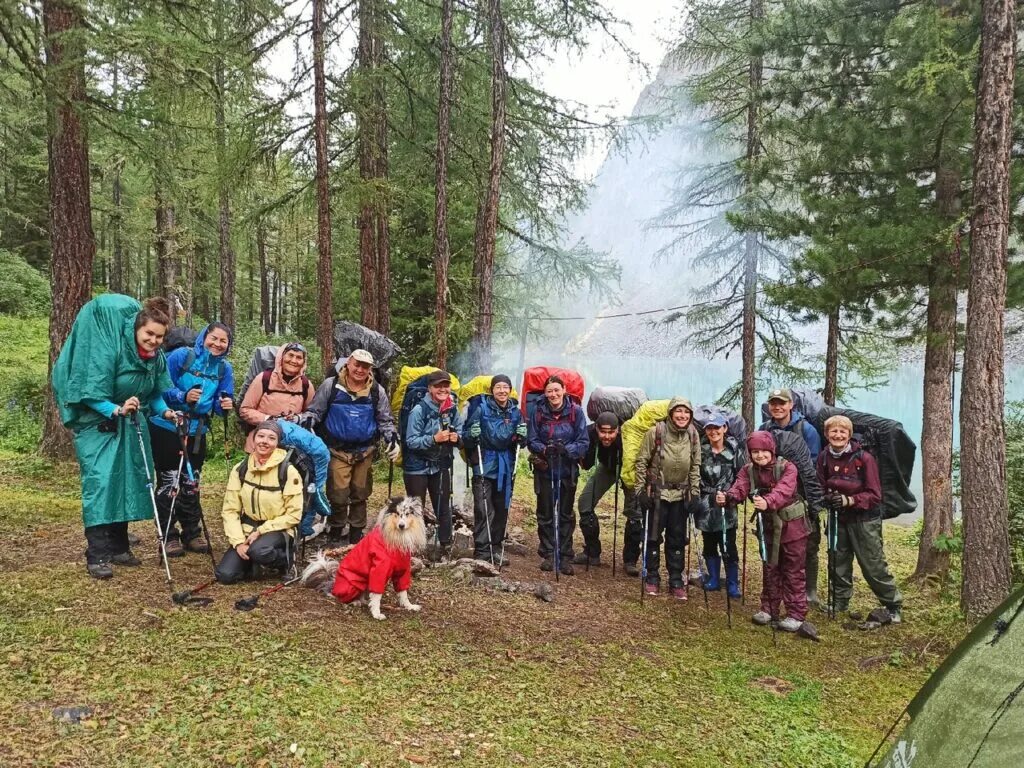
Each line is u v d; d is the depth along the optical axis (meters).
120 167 12.38
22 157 17.50
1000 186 4.77
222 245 17.50
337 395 5.27
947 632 5.11
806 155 7.19
